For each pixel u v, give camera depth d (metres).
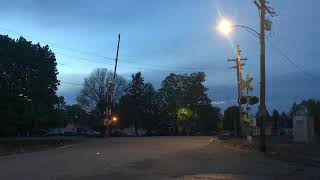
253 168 22.39
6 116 72.62
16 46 74.88
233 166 23.31
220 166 23.27
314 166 23.67
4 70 73.38
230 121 129.00
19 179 17.80
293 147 38.38
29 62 75.56
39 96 76.94
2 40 74.25
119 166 22.94
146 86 131.12
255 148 37.19
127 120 127.81
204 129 135.75
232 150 36.34
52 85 79.25
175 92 129.62
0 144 51.84
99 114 117.56
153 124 129.75
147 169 21.61
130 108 127.81
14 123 73.75
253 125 44.19
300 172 20.81
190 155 30.66
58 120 79.06
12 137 78.50
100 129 110.69
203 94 130.75
